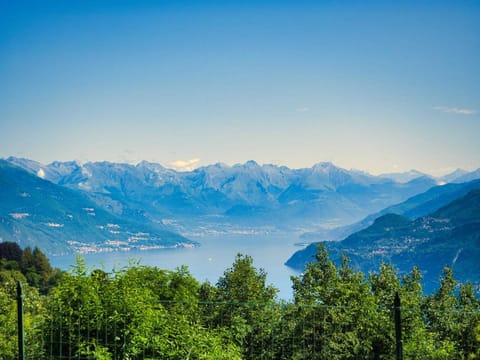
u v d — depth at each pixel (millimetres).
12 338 13102
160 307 12859
